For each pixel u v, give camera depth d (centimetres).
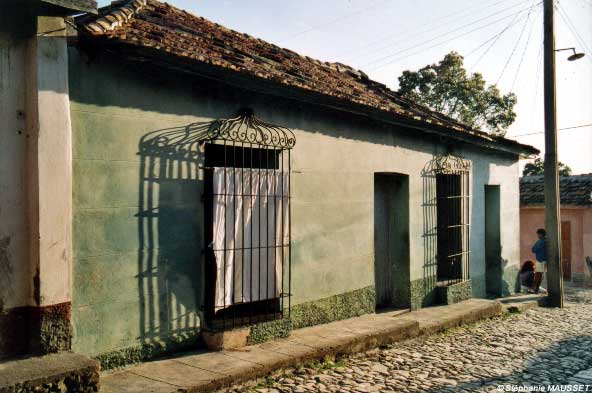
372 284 820
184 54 498
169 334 531
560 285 1212
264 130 634
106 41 450
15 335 404
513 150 1239
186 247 547
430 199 972
